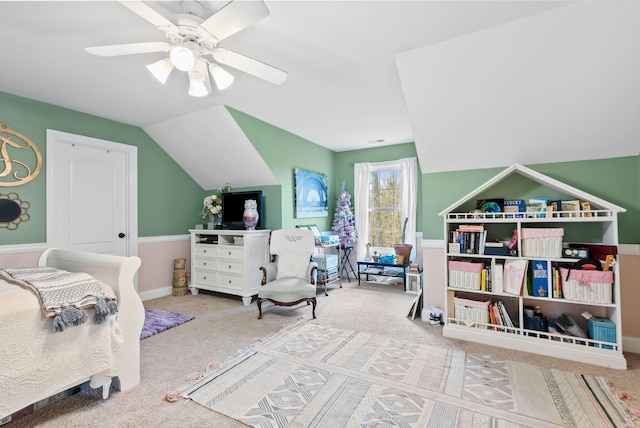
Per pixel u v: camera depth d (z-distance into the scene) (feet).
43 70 8.44
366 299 13.33
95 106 11.09
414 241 16.25
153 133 13.75
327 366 7.32
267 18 6.29
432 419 5.38
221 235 13.66
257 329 9.81
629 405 5.76
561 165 8.97
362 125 13.64
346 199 17.49
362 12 6.13
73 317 5.40
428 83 8.21
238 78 9.09
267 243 13.82
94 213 11.97
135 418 5.52
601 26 6.12
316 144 16.92
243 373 7.02
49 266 8.57
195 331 9.64
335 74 8.84
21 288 5.67
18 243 9.95
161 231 14.28
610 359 7.22
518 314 9.39
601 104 7.38
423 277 10.83
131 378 6.51
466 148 9.63
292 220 14.87
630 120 7.50
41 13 6.04
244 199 14.37
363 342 8.73
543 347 7.90
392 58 7.96
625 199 8.29
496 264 8.91
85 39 6.98
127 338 6.48
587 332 8.07
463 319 9.12
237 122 11.82
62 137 11.02
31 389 5.09
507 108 8.18
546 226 9.12
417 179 16.31
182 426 5.32
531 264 8.41
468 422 5.29
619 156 8.32
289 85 9.60
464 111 8.63
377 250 17.75
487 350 8.18
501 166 9.66
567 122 8.00
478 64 7.45
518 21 6.42
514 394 6.12
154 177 14.06
